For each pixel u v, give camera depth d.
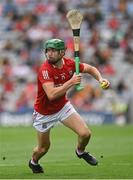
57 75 27.70
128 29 93.62
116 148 47.56
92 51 89.56
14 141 54.72
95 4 98.62
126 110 78.62
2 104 83.06
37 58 90.06
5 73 87.56
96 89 81.88
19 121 79.56
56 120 28.67
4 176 28.64
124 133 63.56
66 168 32.84
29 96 83.44
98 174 29.41
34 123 29.02
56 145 50.72
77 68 28.02
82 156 29.19
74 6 98.50
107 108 79.38
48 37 93.62
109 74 86.50
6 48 92.38
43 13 98.00
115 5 98.44
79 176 28.48
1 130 68.06
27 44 92.62
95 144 51.44
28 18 97.06
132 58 89.44
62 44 27.34
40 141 29.06
